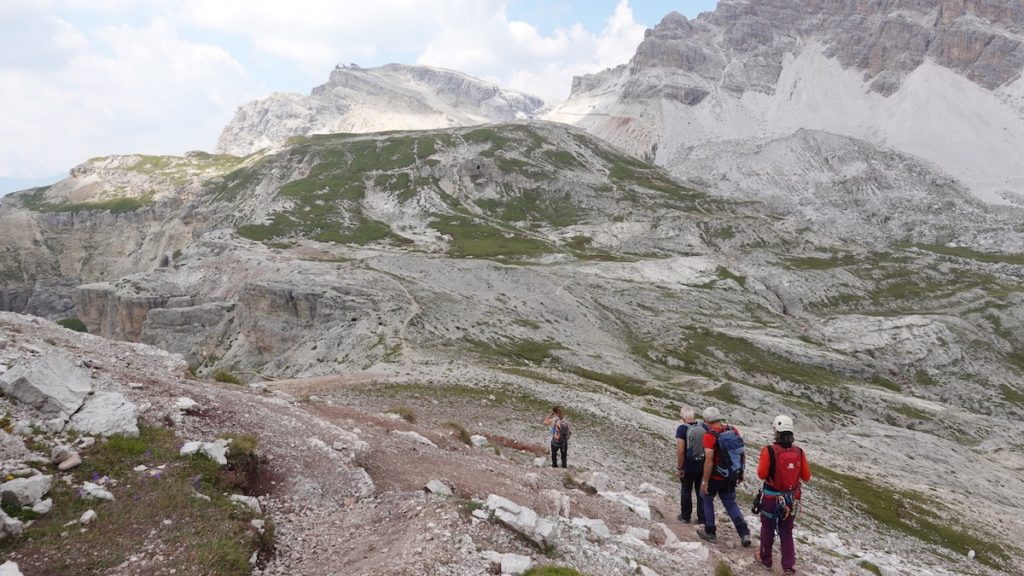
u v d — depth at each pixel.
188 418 15.52
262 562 10.98
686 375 126.12
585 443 47.00
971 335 188.50
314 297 133.00
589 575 11.77
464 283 160.00
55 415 13.22
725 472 16.39
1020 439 121.88
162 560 9.95
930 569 24.91
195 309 153.25
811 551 18.41
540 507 16.20
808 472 14.74
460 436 27.50
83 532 10.14
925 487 79.62
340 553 11.61
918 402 138.00
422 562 10.45
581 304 159.88
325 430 18.12
